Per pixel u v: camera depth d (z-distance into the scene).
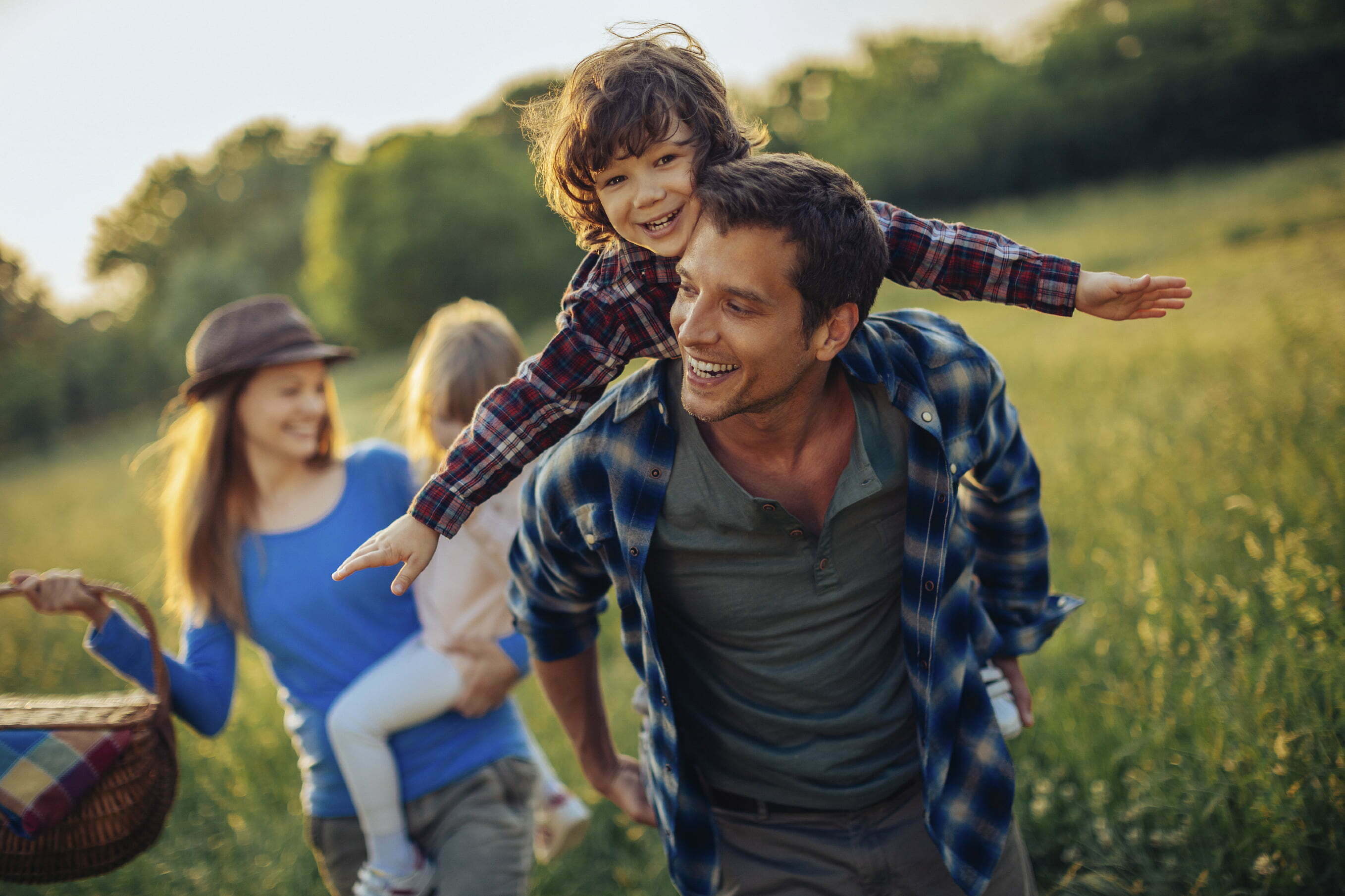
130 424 49.47
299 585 2.52
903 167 47.00
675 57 1.77
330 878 2.52
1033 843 2.66
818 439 1.73
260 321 2.58
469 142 54.09
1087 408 6.66
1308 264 10.40
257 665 5.13
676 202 1.70
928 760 1.82
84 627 6.79
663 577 1.81
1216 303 9.72
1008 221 35.16
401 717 2.34
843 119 57.97
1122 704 2.92
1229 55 39.62
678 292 1.59
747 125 1.96
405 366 32.97
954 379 1.76
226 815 3.64
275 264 64.75
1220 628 3.07
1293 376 5.40
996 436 1.90
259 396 2.56
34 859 2.19
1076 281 1.69
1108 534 4.20
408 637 2.56
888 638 1.86
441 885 2.33
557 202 1.90
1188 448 4.89
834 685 1.85
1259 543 3.49
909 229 1.76
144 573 8.22
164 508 2.65
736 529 1.72
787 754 1.90
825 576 1.76
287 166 71.12
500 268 51.38
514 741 2.52
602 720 2.37
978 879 1.82
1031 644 2.16
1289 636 2.63
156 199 70.00
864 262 1.54
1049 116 43.59
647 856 3.12
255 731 4.27
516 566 2.05
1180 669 2.89
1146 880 2.36
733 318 1.49
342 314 52.47
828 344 1.57
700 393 1.55
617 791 2.37
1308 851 2.23
